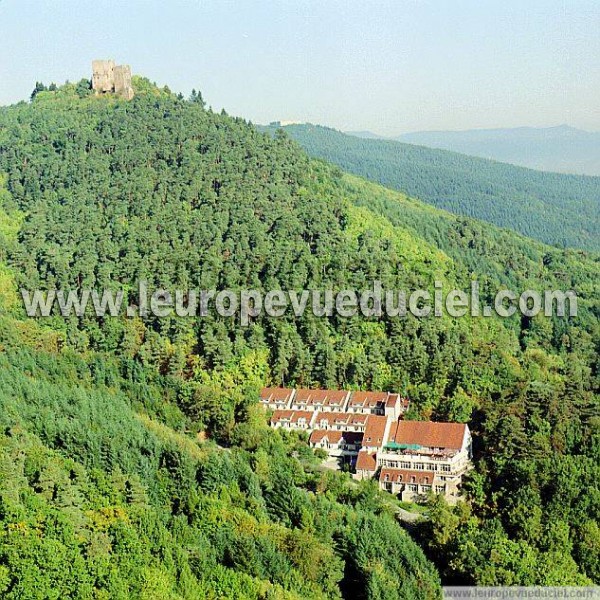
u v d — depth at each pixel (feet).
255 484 569.23
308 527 526.16
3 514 435.53
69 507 463.83
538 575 505.25
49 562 406.82
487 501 616.39
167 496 540.52
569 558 524.11
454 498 643.86
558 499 573.74
